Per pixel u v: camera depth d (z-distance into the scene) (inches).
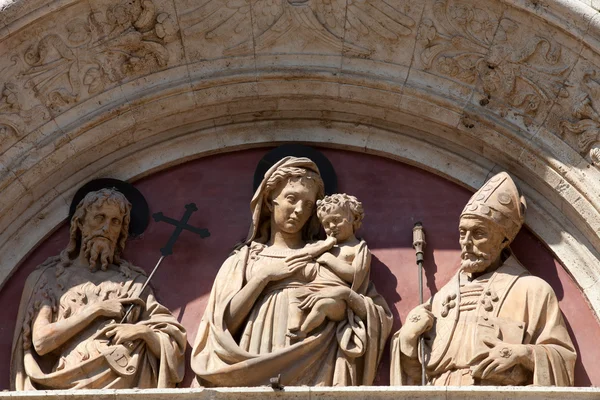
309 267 816.3
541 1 842.2
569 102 845.8
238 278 817.5
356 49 888.9
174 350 805.2
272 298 808.3
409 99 877.8
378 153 891.4
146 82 886.4
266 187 849.5
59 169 873.5
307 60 893.8
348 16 885.2
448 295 810.8
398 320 824.3
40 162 861.2
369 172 887.1
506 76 860.6
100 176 884.6
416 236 844.6
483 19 863.1
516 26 856.3
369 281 828.0
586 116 839.1
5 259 853.2
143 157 892.6
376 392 745.6
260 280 808.3
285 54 895.1
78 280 832.3
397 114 888.3
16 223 862.5
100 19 871.1
